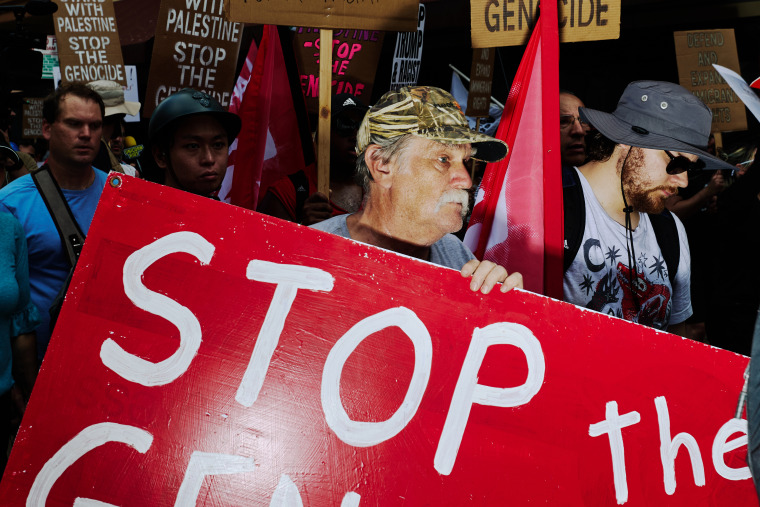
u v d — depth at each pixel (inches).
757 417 41.2
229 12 97.3
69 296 55.2
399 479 58.7
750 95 80.0
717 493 67.3
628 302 91.6
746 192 125.7
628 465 64.8
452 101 69.6
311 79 148.7
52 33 275.7
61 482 53.4
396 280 61.2
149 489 54.3
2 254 93.4
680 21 228.7
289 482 56.5
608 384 64.9
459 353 61.7
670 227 96.0
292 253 59.4
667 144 89.5
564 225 89.9
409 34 166.4
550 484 62.2
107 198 56.7
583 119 96.5
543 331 64.0
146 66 276.5
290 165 124.9
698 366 67.6
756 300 123.3
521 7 96.2
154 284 56.5
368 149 69.4
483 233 90.5
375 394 59.3
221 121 97.0
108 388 54.7
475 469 60.6
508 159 90.4
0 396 93.1
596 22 95.3
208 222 58.0
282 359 57.9
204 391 56.1
